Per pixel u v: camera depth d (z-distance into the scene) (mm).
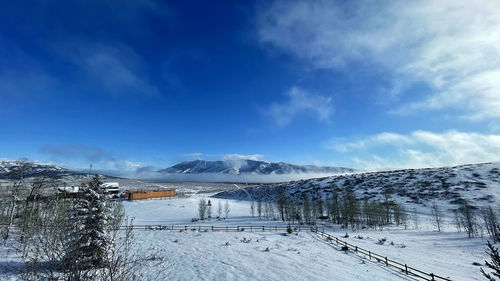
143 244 37156
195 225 65812
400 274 24141
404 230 61719
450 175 115000
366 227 67812
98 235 15648
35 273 7859
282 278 22703
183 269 25297
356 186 131000
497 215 66312
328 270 25047
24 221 20344
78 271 7719
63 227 8492
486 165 122500
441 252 37406
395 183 121312
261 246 37344
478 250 38125
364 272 24578
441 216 74625
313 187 146750
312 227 64500
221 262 27984
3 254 16859
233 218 88688
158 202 121250
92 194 18656
